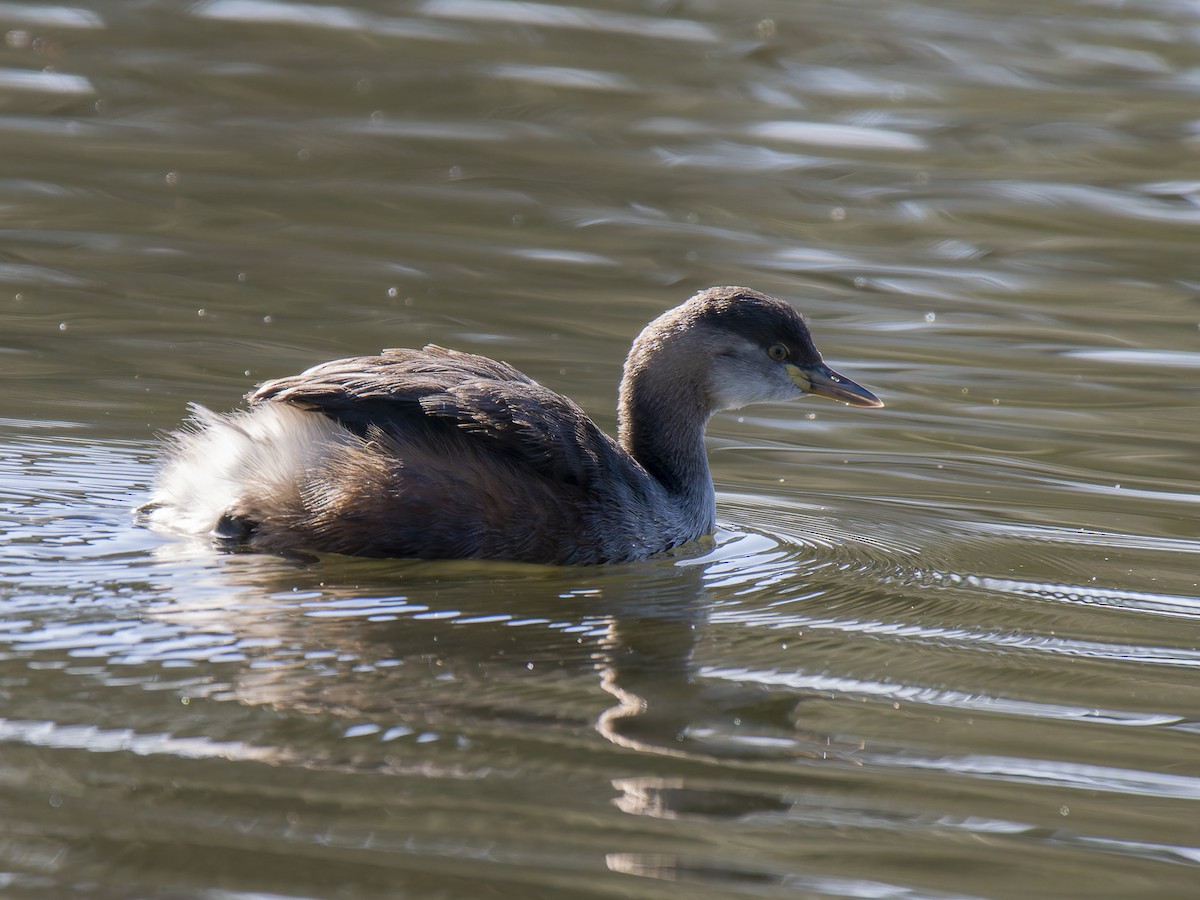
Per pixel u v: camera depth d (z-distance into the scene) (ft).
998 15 102.22
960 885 25.05
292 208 72.84
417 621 34.22
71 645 31.42
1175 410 55.52
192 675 30.42
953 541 43.14
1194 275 70.18
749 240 71.97
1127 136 85.56
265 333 57.88
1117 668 34.42
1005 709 31.96
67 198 71.82
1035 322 64.34
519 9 101.65
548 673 32.14
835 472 49.34
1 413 48.14
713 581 38.99
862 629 36.24
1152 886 25.21
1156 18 101.91
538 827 25.76
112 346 55.47
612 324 61.16
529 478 38.47
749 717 30.86
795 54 96.27
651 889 24.20
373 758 27.66
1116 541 43.52
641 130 85.05
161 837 24.62
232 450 38.40
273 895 23.29
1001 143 84.69
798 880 24.89
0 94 83.82
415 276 65.36
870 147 83.82
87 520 39.14
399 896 23.45
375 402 38.22
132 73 88.63
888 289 67.31
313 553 37.70
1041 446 52.01
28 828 24.66
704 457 43.83
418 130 83.66
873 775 28.60
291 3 101.35
